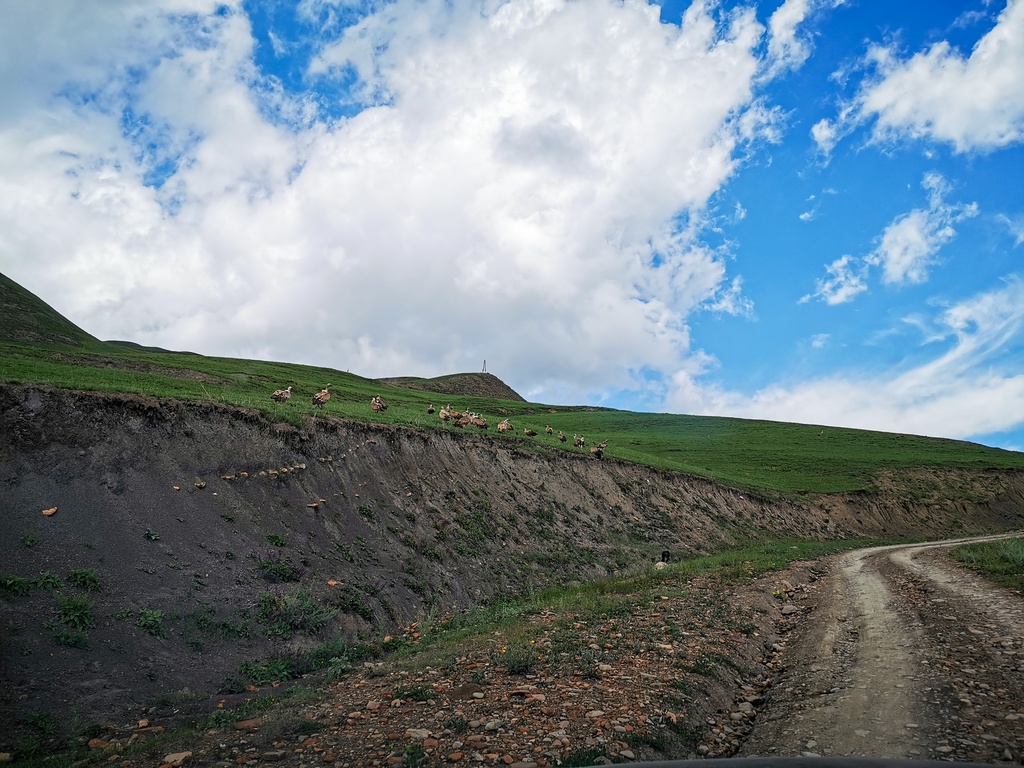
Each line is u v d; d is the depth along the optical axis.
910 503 70.12
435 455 29.36
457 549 23.73
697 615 16.70
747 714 10.06
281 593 15.93
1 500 13.90
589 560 29.58
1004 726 8.19
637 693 10.19
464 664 12.27
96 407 17.47
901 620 15.59
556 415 111.06
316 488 21.30
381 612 17.75
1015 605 15.77
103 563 13.84
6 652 10.82
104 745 9.48
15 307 63.12
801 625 16.56
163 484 17.05
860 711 9.34
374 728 8.91
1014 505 79.88
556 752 7.91
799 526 56.59
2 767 8.61
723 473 63.72
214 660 13.06
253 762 7.81
